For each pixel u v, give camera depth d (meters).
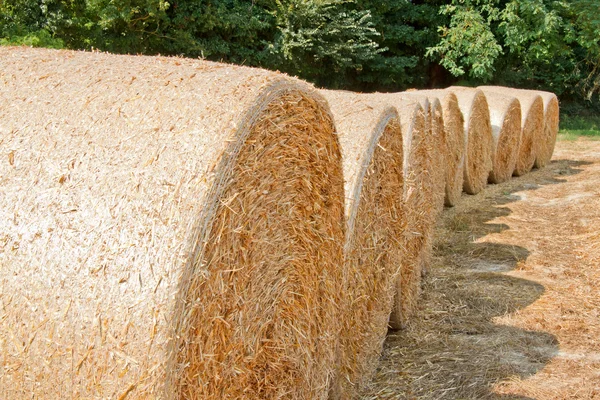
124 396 1.93
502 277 5.83
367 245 3.83
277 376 2.84
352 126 3.77
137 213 2.03
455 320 4.87
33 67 2.63
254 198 2.42
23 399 2.09
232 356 2.40
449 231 7.46
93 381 1.96
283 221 2.71
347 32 18.61
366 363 3.93
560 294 5.40
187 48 16.59
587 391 3.77
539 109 11.95
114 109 2.28
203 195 2.02
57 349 2.00
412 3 22.31
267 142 2.45
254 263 2.51
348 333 3.60
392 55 22.34
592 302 5.21
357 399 3.71
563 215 8.20
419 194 5.20
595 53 21.06
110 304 1.95
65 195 2.12
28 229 2.10
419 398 3.70
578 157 13.98
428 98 6.44
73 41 14.89
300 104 2.66
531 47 19.81
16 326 2.05
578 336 4.57
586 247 6.71
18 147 2.26
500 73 22.27
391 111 4.06
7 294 2.07
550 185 10.58
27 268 2.06
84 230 2.05
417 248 5.15
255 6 18.27
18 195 2.16
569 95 23.92
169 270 1.94
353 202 3.50
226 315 2.32
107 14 14.22
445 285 5.64
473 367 4.07
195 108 2.22
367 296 3.86
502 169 10.77
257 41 18.48
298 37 17.59
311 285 3.04
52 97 2.40
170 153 2.11
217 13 16.80
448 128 7.69
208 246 2.08
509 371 4.02
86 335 1.96
